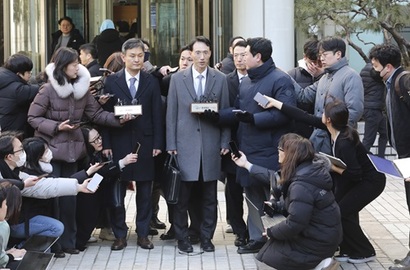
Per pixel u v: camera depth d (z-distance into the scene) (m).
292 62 12.04
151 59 14.92
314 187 6.18
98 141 7.75
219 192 10.97
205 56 7.77
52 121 7.54
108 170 7.52
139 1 14.98
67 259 7.65
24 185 6.69
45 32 13.25
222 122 7.71
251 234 7.75
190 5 14.43
